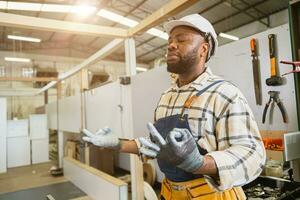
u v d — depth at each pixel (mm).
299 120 936
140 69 9977
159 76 1827
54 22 1903
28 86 8328
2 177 5043
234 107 725
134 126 2164
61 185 4051
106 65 9883
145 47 8602
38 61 9312
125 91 2295
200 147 757
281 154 1018
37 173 5289
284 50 1062
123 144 939
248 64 1193
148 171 3504
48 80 4637
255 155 660
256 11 5887
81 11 4777
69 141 4801
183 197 803
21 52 9094
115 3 5973
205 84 845
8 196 3781
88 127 3184
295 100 990
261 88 1143
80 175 3670
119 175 4805
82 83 3420
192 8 5512
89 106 3152
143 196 2176
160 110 969
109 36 2166
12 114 9055
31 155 6453
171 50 857
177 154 544
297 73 951
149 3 5922
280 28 1075
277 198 1318
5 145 5719
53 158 6562
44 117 6613
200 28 835
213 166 610
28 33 8258
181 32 856
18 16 1788
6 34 8062
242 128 703
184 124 801
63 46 9844
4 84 8070
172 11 1632
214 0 5320
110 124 2578
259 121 1143
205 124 766
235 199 788
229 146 707
